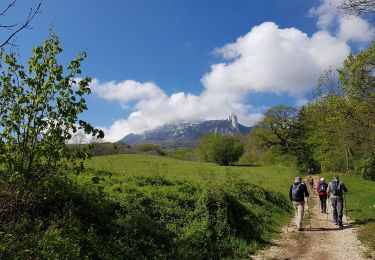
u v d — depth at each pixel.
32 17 5.29
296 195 19.69
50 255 9.09
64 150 9.44
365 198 31.14
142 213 14.84
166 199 17.50
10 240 8.60
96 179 11.45
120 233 12.87
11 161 8.98
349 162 58.53
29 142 9.35
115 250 11.82
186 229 15.18
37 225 10.41
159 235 13.89
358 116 24.06
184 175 33.38
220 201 17.81
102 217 13.15
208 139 96.88
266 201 25.45
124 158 48.59
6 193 9.56
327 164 63.84
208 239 14.91
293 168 80.50
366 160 52.69
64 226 11.14
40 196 10.32
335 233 18.52
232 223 17.09
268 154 95.50
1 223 9.37
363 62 22.70
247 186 26.09
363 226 19.78
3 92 9.30
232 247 15.21
